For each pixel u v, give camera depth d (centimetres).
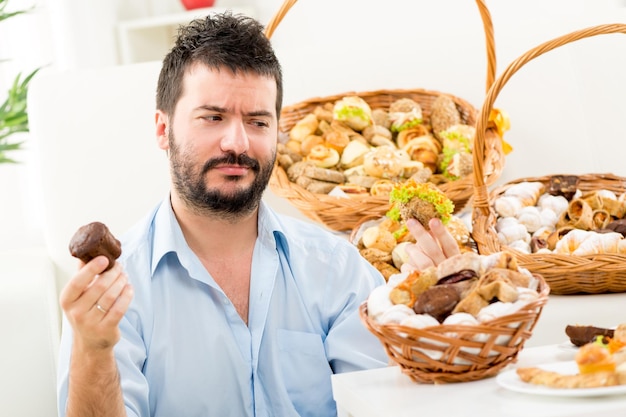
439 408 103
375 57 251
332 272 172
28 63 391
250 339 161
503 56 251
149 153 232
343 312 171
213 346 158
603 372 103
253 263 165
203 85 155
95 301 119
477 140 189
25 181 377
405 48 252
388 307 116
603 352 104
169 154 162
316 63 250
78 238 116
